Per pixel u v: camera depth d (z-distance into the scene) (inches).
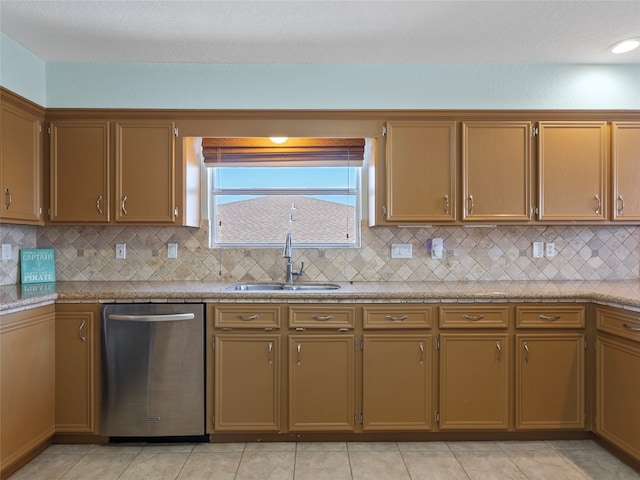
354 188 124.9
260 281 120.0
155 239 120.0
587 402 97.6
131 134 107.5
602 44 99.7
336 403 96.9
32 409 88.4
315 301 96.4
